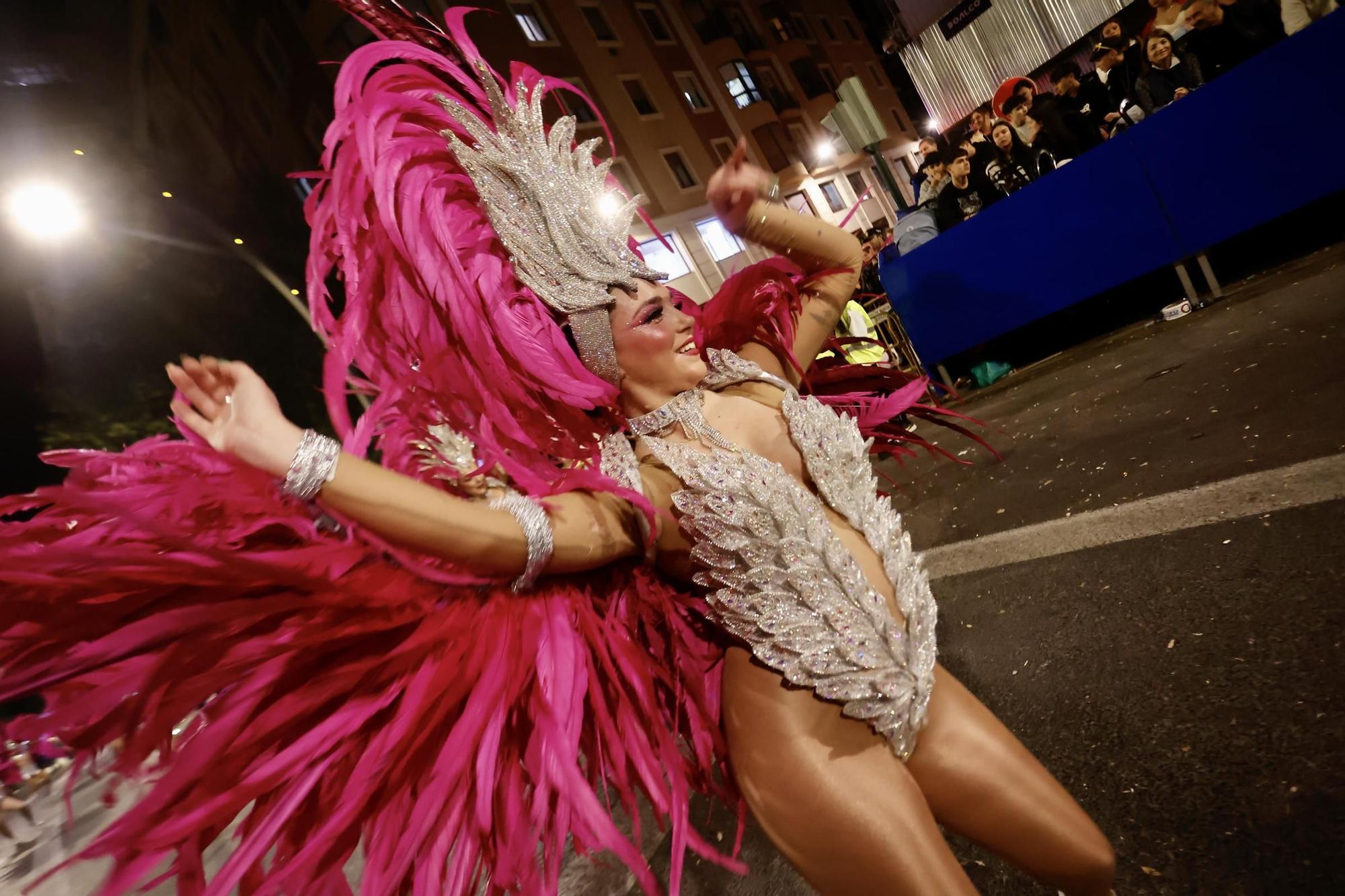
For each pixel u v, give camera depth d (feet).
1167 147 20.90
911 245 25.61
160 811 4.04
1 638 3.97
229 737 4.22
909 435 7.22
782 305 6.26
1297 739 5.99
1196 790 6.07
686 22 82.99
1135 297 24.68
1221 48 21.26
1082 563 10.12
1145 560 9.34
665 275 5.50
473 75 5.94
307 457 3.98
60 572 3.92
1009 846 4.68
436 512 4.21
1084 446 14.28
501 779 4.83
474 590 4.93
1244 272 22.61
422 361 5.18
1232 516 9.23
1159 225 21.50
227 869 4.16
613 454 5.18
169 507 4.35
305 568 4.25
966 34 53.42
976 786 4.66
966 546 12.59
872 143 29.55
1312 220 21.42
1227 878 5.32
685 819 4.89
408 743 4.60
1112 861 4.71
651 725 5.39
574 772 4.47
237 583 4.15
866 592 4.73
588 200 5.34
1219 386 13.66
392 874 4.37
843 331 22.95
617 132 75.46
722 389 5.60
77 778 4.34
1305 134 19.21
